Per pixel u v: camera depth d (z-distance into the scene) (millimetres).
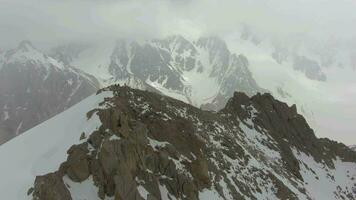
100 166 64250
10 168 69062
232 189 81188
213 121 106438
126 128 70125
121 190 62031
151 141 75812
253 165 96875
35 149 72562
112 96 83812
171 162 71875
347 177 132875
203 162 76688
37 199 57656
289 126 138250
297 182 110125
